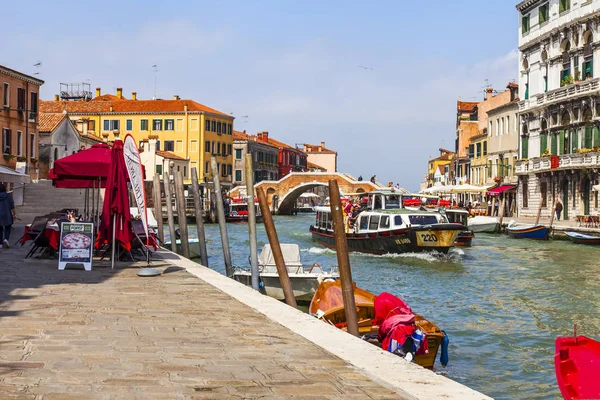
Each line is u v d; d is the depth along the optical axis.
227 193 88.12
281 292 17.22
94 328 7.90
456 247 36.03
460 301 18.77
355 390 5.59
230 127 94.81
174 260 17.00
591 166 43.66
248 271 18.00
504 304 18.23
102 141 69.62
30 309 9.05
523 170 54.88
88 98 94.88
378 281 22.86
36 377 5.67
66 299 10.05
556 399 10.03
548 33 50.72
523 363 12.00
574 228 39.75
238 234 49.50
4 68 43.16
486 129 74.50
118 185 15.15
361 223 32.94
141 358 6.50
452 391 5.59
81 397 5.14
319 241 39.25
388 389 5.64
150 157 76.06
